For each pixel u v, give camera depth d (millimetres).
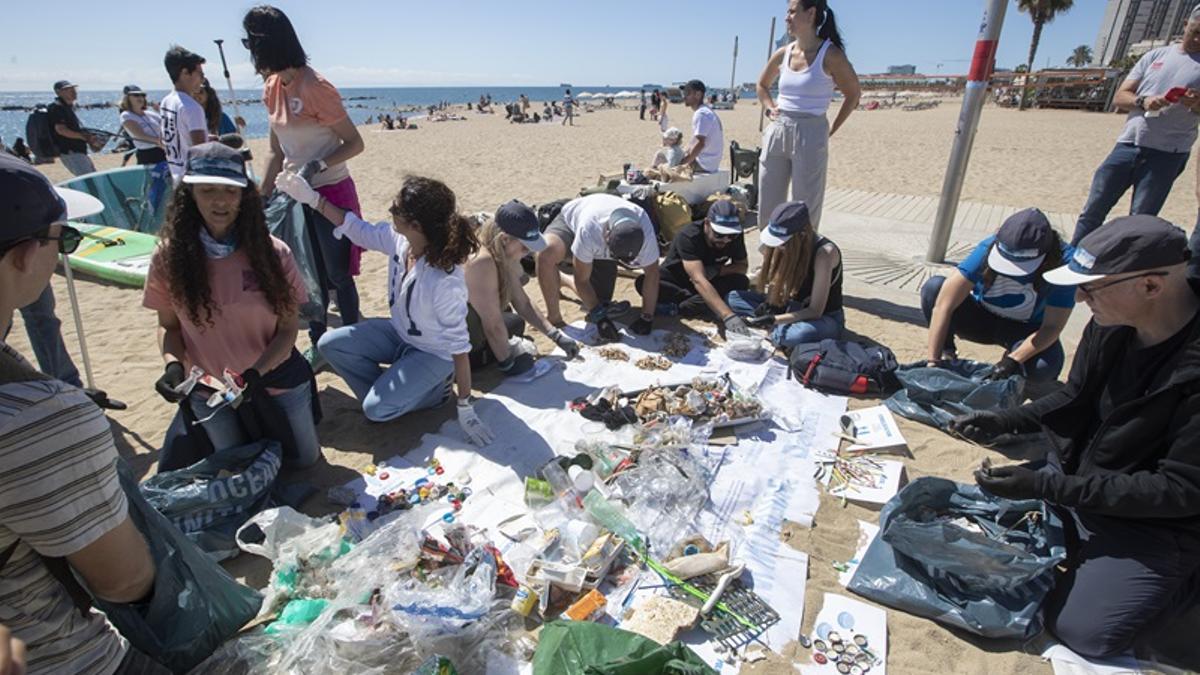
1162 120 4930
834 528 2824
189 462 2891
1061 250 3572
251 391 2781
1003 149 16328
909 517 2623
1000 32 5516
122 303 5391
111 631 1612
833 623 2328
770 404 3809
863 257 6598
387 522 2729
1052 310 3582
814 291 4344
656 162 8742
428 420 3635
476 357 4129
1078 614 2225
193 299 2641
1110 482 2193
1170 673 2145
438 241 3137
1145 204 5211
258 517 2545
